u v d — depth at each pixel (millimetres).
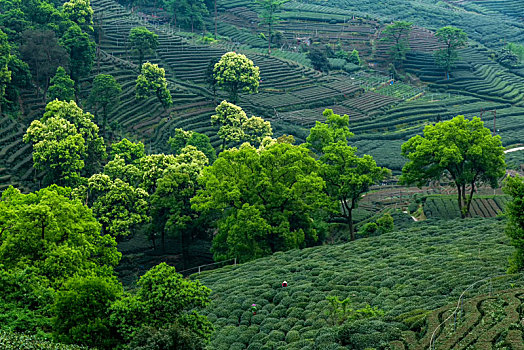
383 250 60312
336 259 59906
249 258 67562
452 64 174500
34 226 48750
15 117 101000
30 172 90000
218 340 43250
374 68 179000
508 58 182750
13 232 48500
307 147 83000
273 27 195125
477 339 31844
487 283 40938
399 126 140000
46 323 37812
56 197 52125
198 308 50062
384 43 192625
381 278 49562
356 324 36906
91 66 119375
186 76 141750
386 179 108375
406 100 155125
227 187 68750
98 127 105688
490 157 74750
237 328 45125
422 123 142125
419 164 76625
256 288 52469
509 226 43844
